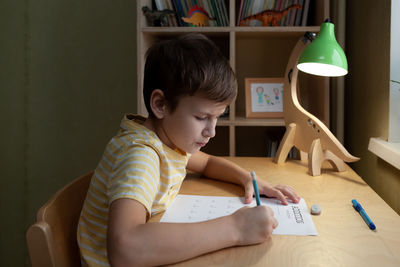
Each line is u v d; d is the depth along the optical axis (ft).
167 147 2.65
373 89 3.95
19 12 6.05
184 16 5.00
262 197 2.87
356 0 4.57
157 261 1.87
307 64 3.54
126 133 2.55
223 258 1.94
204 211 2.58
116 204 2.03
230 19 4.66
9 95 6.29
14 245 6.64
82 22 5.98
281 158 3.87
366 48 4.19
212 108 2.37
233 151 4.87
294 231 2.24
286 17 4.94
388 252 1.98
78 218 2.70
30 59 6.15
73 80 6.14
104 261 2.34
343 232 2.23
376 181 3.85
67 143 6.32
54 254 2.09
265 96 5.20
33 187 6.49
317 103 5.08
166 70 2.39
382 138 3.71
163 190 2.60
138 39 4.59
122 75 6.03
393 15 3.42
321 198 2.83
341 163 3.54
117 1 5.88
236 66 5.89
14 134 6.38
